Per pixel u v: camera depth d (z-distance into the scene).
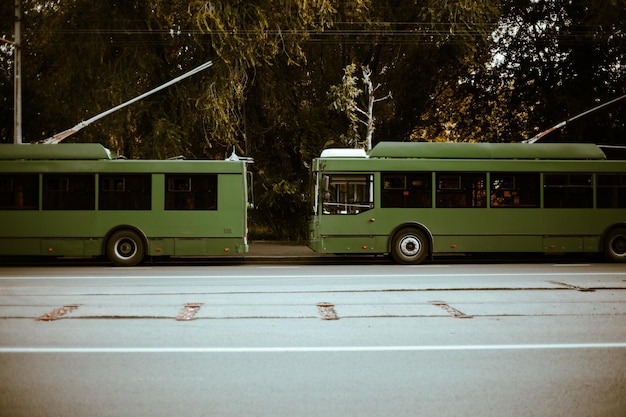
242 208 18.83
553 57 30.98
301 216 27.00
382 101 29.05
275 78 26.89
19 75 21.48
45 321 9.23
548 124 30.36
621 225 19.53
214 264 19.67
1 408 5.27
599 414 5.14
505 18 31.55
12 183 18.55
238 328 8.71
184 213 18.70
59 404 5.37
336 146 26.36
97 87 23.12
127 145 23.67
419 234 19.12
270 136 27.62
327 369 6.52
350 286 13.25
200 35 23.09
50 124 31.12
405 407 5.30
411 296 11.74
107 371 6.45
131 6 24.16
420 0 27.03
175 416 5.07
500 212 19.19
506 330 8.54
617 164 19.53
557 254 23.19
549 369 6.52
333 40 27.27
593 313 9.88
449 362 6.81
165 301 11.16
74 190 18.58
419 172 19.17
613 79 29.81
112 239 18.61
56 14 25.38
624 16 26.30
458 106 34.19
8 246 18.45
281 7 23.55
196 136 24.78
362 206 19.09
